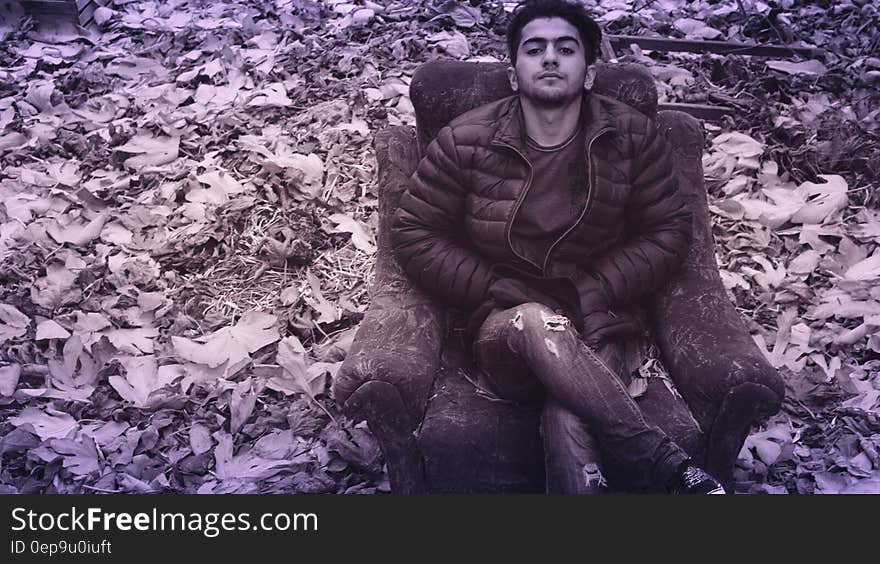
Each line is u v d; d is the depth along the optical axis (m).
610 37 5.07
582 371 2.33
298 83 4.75
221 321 3.48
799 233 3.86
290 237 3.75
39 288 3.60
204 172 4.13
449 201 2.69
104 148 4.36
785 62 4.98
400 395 2.39
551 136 2.64
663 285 2.76
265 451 2.98
